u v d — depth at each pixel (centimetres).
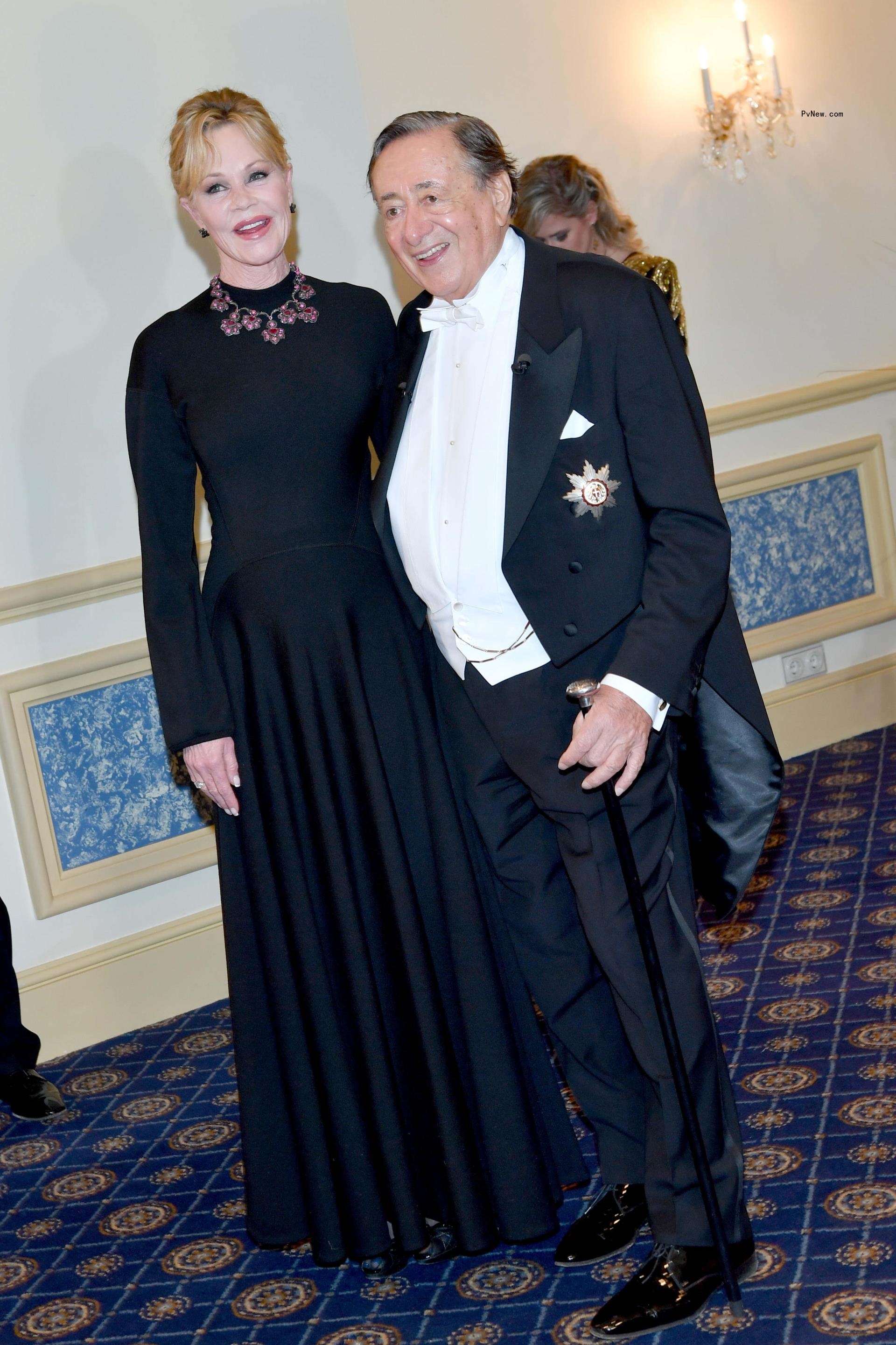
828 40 456
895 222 473
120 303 363
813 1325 194
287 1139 237
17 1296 250
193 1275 247
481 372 203
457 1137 226
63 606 360
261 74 375
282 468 220
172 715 220
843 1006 295
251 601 221
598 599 196
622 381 190
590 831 203
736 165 445
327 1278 237
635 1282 205
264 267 222
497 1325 212
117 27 357
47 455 358
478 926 224
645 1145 224
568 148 422
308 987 226
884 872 362
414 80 397
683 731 208
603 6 422
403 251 201
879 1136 242
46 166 353
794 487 464
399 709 224
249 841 226
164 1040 364
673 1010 201
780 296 458
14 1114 332
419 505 209
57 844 365
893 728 479
